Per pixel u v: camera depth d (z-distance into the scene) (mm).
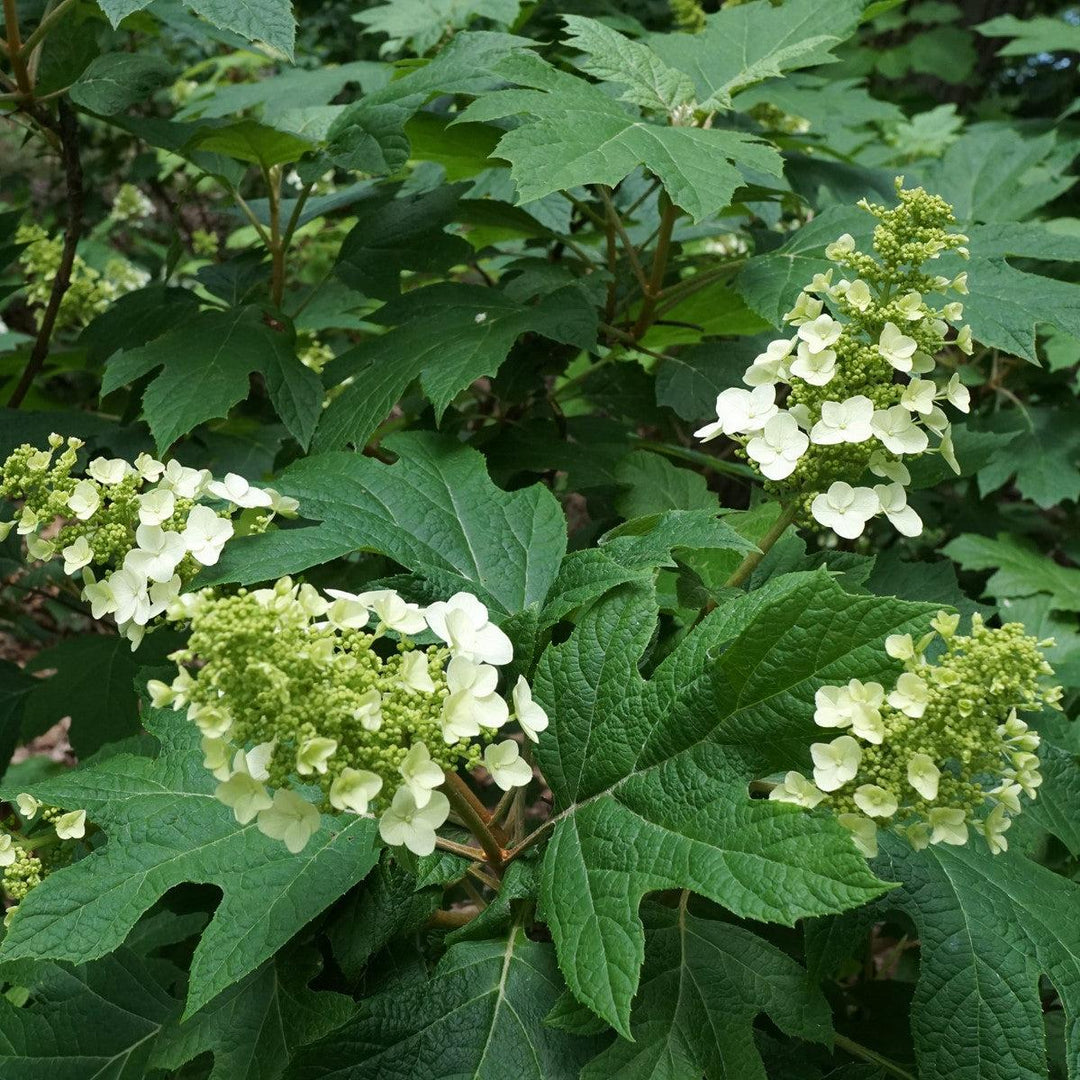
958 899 583
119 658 965
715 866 478
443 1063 532
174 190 2277
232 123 847
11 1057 645
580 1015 524
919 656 494
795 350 601
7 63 1039
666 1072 530
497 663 517
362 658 472
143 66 902
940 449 583
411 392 1041
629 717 550
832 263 793
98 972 696
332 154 857
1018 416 1288
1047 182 1122
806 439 576
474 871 604
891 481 622
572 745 564
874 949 1195
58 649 986
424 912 592
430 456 720
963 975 562
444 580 644
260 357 811
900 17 2182
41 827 783
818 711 496
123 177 2072
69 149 929
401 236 947
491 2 1103
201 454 1062
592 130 723
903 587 817
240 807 451
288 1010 593
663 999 555
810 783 510
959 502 1376
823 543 1374
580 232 1230
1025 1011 549
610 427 1008
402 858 528
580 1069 531
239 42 1166
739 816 491
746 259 866
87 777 612
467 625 517
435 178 1199
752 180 1046
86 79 888
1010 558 1164
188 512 588
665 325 1030
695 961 570
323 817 592
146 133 926
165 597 564
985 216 1142
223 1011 599
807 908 443
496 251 1280
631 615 578
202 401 775
